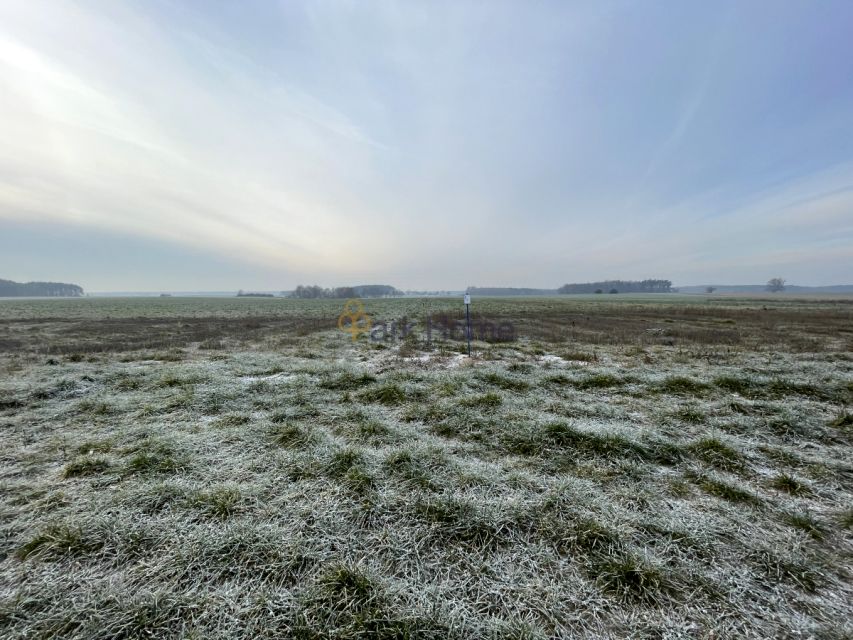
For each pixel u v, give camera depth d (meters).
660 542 2.49
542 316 23.80
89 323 21.28
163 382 6.43
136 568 2.25
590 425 4.42
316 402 5.57
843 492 3.14
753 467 3.59
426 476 3.27
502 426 4.52
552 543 2.49
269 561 2.29
